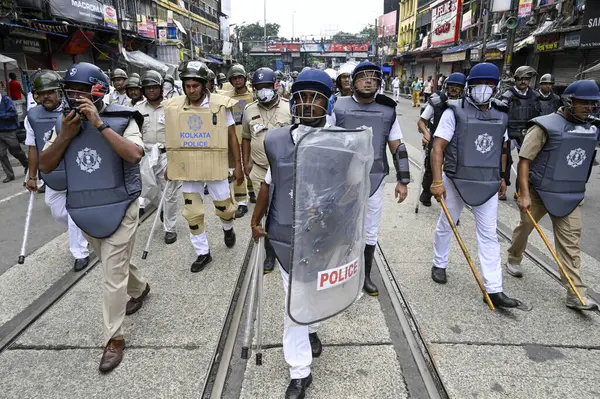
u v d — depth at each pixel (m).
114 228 2.76
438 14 30.41
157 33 23.48
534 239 4.93
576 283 3.42
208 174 4.01
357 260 2.43
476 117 3.41
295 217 2.10
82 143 2.72
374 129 3.47
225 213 4.42
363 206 2.38
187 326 3.22
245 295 3.60
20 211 6.32
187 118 3.97
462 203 3.79
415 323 3.25
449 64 28.17
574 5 13.50
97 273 4.13
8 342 3.05
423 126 5.66
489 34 21.39
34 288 3.87
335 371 2.74
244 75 5.90
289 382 2.65
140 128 2.98
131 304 3.44
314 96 2.31
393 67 47.75
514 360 2.83
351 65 5.01
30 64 14.08
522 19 16.64
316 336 2.93
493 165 3.41
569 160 3.34
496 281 3.42
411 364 2.84
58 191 3.91
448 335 3.10
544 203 3.45
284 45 70.06
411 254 4.49
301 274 2.18
